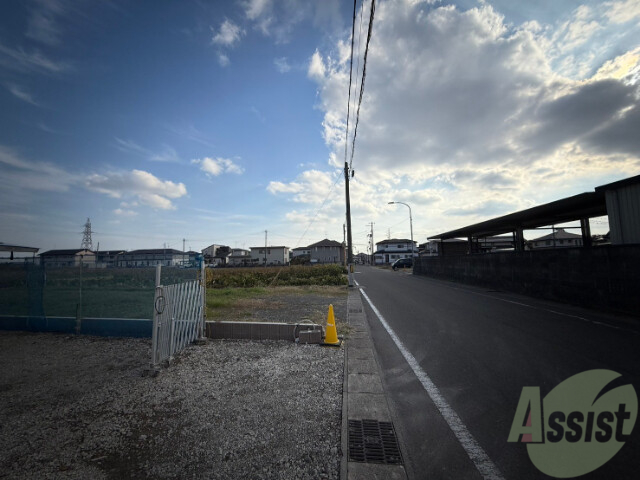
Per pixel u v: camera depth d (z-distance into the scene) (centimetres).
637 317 743
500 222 1502
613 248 808
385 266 6234
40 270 693
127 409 333
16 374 438
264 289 1623
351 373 427
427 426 293
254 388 382
